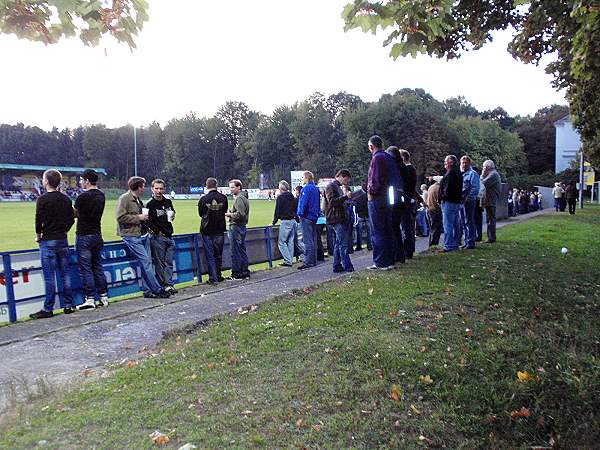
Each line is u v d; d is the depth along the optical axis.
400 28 5.11
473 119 88.62
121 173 112.88
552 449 4.21
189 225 26.23
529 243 13.00
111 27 4.20
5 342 6.21
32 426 3.68
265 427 3.72
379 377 4.63
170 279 9.39
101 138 108.94
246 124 110.56
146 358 5.30
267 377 4.57
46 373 5.14
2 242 18.77
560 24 7.75
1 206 53.44
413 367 4.87
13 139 110.25
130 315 7.57
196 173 109.44
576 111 18.11
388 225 9.06
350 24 5.05
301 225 12.20
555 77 12.05
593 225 20.66
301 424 3.80
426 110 81.38
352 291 7.42
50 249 7.59
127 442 3.43
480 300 7.11
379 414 4.06
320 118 93.50
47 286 7.56
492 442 4.09
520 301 7.27
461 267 9.10
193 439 3.49
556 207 34.91
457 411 4.36
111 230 22.83
